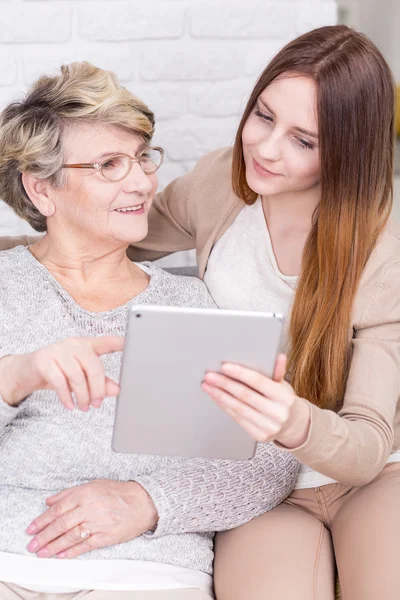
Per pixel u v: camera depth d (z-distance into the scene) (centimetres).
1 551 145
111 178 161
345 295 159
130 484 153
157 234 198
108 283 171
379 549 146
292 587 145
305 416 131
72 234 168
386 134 159
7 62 224
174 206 192
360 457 139
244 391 121
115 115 159
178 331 119
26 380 134
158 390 126
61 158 161
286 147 157
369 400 150
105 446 157
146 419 131
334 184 157
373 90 154
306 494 169
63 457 156
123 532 147
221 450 138
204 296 178
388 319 158
